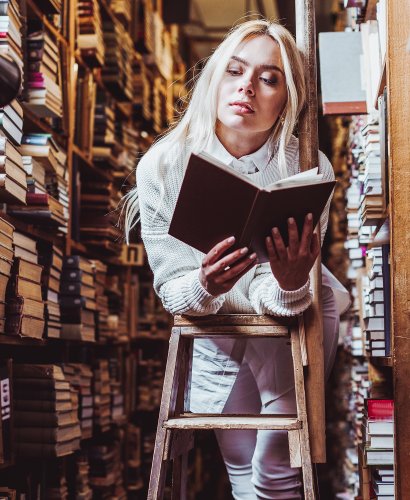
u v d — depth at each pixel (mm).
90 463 4285
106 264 4965
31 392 3152
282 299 1886
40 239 3354
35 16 3279
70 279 3646
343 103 3066
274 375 2209
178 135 2096
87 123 4191
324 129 5902
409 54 2086
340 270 4922
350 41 3121
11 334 2756
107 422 4316
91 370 4141
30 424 3156
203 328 1969
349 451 3877
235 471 2381
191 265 2033
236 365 2248
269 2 8062
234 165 2104
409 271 2031
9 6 2643
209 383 2270
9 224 2730
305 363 1942
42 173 3170
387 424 2477
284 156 2080
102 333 4191
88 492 3924
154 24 5973
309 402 1986
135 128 5746
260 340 2209
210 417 1965
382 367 3287
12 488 3064
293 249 1767
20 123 2771
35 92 3092
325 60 3100
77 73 4125
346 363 4738
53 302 3371
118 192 4633
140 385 5578
